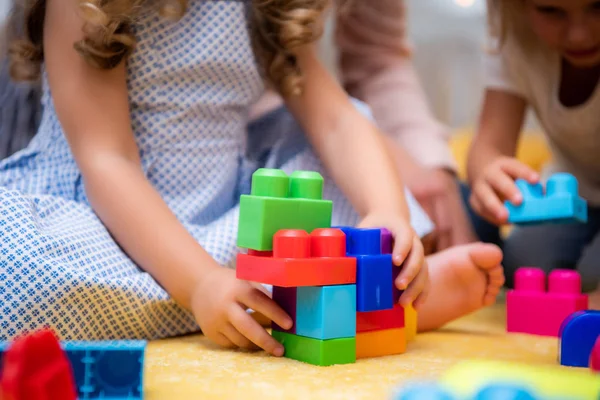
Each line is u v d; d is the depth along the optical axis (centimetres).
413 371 63
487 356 73
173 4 90
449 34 292
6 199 72
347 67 165
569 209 93
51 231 73
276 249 64
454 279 88
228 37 97
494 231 146
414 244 73
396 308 73
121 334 75
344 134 97
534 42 127
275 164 107
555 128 133
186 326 81
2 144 117
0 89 116
